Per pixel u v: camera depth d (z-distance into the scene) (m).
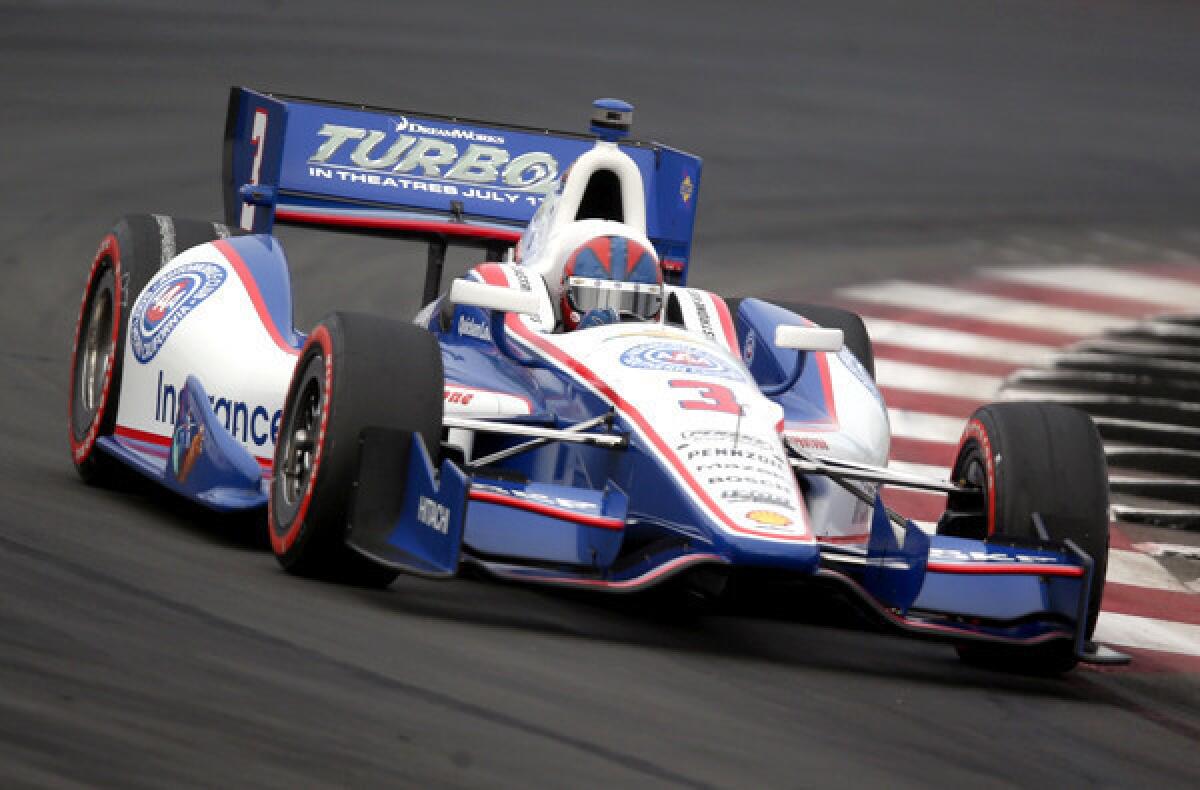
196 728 16.33
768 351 29.42
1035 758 20.03
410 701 18.11
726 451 22.75
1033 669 24.84
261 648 19.19
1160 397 47.12
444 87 77.38
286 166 33.34
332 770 15.82
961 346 51.16
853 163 75.75
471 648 20.64
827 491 26.02
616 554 22.31
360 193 33.47
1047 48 114.38
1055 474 24.30
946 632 22.94
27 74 71.31
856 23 113.50
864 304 54.97
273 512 23.72
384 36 88.31
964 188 74.50
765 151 75.25
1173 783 19.95
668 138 74.75
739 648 23.53
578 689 19.59
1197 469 40.88
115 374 27.92
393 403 22.61
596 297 26.53
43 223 51.50
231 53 79.50
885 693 22.11
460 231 33.28
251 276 27.19
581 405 24.39
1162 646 27.89
